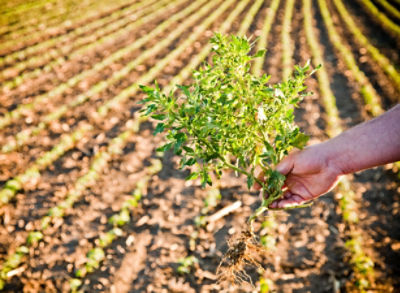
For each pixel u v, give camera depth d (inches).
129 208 156.6
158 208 157.4
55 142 200.1
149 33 378.6
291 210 152.5
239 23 419.8
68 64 302.8
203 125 56.4
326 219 147.5
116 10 476.1
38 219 150.9
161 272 130.3
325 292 120.6
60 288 124.6
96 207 157.8
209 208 155.7
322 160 68.4
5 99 245.3
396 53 313.9
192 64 293.3
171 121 54.7
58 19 427.5
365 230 143.3
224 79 60.7
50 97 246.2
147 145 199.3
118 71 288.7
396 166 173.9
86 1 515.5
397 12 435.5
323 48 334.3
